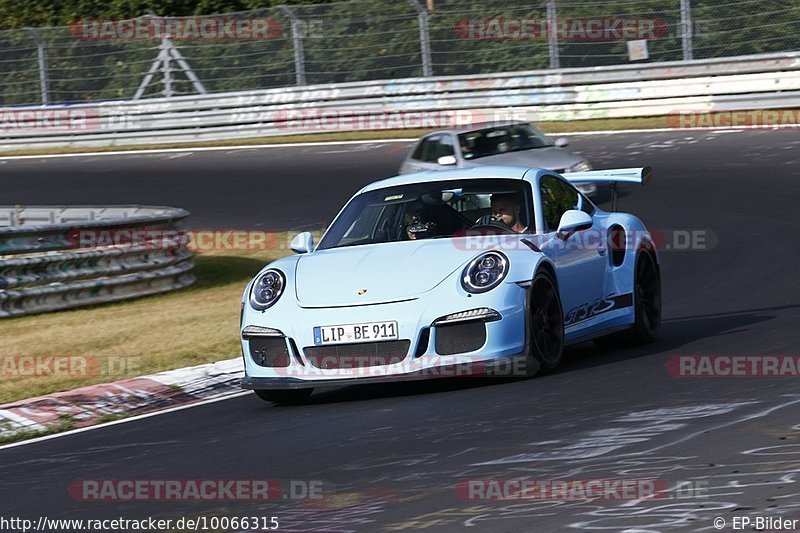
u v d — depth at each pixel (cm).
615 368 2355
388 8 8781
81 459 1961
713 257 4216
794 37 7556
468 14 8525
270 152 7900
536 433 1762
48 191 7275
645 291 2828
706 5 7750
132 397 2542
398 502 1445
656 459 1538
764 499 1314
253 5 10388
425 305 2161
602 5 8100
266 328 2245
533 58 8294
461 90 8081
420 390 2302
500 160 5219
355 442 1833
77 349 3191
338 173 6894
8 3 11319
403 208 2542
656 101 7475
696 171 5809
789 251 4119
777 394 1917
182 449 1948
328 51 8906
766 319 2953
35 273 3925
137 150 8644
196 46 9238
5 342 3378
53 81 9488
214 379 2689
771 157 5897
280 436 1959
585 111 7706
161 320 3644
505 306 2184
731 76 7212
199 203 6475
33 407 2478
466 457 1647
